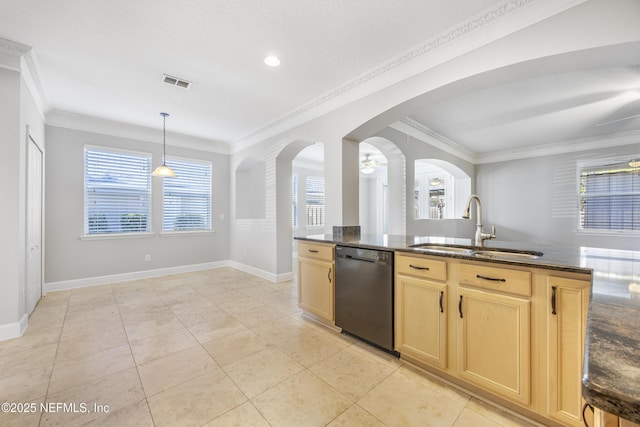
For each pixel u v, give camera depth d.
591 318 0.68
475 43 2.05
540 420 1.45
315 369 1.96
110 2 1.85
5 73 2.39
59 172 3.87
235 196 5.52
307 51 2.42
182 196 5.07
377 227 8.55
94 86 3.06
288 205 4.55
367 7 1.90
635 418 0.37
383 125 3.01
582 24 1.66
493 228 2.23
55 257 3.84
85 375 1.88
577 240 4.93
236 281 4.42
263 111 3.81
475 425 1.45
